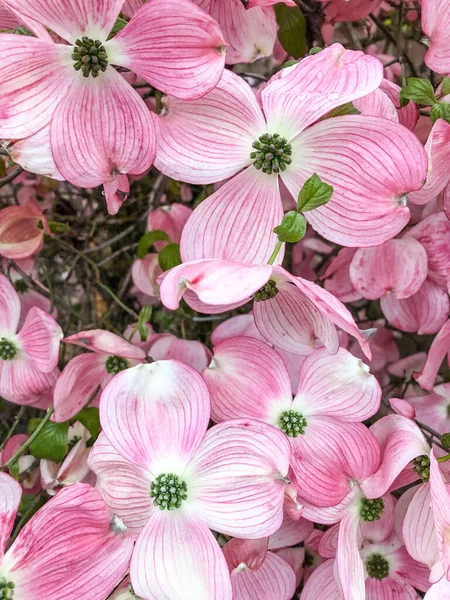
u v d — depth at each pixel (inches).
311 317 10.0
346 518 10.1
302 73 8.9
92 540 8.6
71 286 20.3
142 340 12.0
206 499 9.3
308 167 9.7
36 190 18.0
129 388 9.0
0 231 13.1
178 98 8.9
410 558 11.1
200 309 8.9
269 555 10.5
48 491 12.1
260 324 10.3
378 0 12.7
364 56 8.7
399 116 10.9
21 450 11.2
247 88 9.5
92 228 19.1
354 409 10.4
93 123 9.1
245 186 9.8
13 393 13.4
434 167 9.8
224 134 9.6
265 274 7.6
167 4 8.2
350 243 9.4
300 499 10.0
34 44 8.8
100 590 8.7
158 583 8.9
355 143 9.2
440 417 12.7
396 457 9.7
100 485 9.3
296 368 11.2
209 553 9.1
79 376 12.1
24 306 15.6
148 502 9.5
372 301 17.1
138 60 8.9
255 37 10.6
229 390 10.3
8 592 8.5
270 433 9.1
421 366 14.7
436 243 12.0
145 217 17.7
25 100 8.9
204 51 8.4
